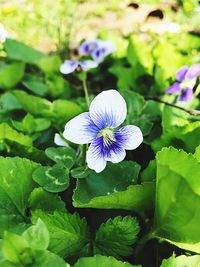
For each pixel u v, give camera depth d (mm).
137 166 106
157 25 218
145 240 100
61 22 220
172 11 223
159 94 157
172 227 90
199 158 101
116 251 97
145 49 172
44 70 173
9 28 217
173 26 202
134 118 132
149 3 234
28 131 130
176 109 129
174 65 166
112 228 94
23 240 78
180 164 90
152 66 167
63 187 102
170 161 90
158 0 229
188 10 214
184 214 86
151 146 120
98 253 97
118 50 187
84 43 179
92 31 225
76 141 93
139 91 162
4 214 98
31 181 104
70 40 215
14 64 157
